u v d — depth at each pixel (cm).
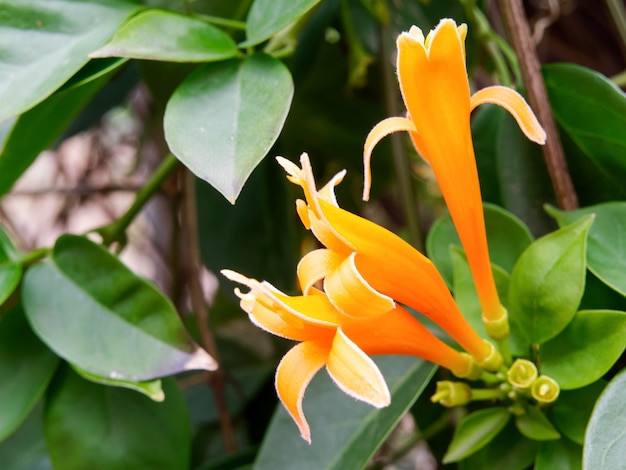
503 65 36
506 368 28
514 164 32
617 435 25
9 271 32
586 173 31
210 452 42
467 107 25
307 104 43
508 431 29
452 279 30
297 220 43
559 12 41
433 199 54
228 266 41
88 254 32
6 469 36
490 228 30
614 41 43
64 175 59
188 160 27
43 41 29
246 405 43
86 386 32
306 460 30
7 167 32
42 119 32
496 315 28
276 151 42
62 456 32
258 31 29
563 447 28
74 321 31
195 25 29
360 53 39
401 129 26
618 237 29
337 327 24
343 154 45
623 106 29
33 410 37
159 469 32
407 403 30
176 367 30
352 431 30
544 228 31
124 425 32
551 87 31
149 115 51
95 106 44
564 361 28
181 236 49
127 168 60
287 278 40
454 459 28
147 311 31
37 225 60
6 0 29
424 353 27
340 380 24
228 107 28
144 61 37
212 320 48
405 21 40
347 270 24
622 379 26
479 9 40
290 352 25
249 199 42
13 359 32
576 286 28
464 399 28
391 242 25
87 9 30
